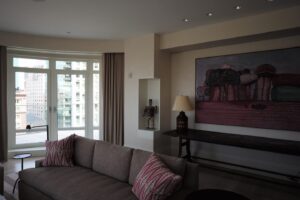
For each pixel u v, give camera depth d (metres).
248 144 3.13
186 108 4.07
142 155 2.35
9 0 2.92
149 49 4.49
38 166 2.90
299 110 3.32
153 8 3.16
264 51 3.64
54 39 4.83
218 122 4.14
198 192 1.71
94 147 2.84
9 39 4.45
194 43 4.02
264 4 2.95
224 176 3.67
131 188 2.22
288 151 2.82
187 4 2.99
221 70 4.12
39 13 3.40
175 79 4.81
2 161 4.50
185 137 3.76
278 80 3.50
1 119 4.49
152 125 4.81
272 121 3.55
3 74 4.50
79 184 2.29
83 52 5.12
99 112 5.54
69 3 3.01
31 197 2.53
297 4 2.94
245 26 3.44
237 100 3.92
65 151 2.90
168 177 1.86
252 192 3.08
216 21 3.66
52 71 5.33
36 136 5.26
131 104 4.83
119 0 2.90
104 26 4.02
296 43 3.37
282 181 3.42
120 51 5.07
